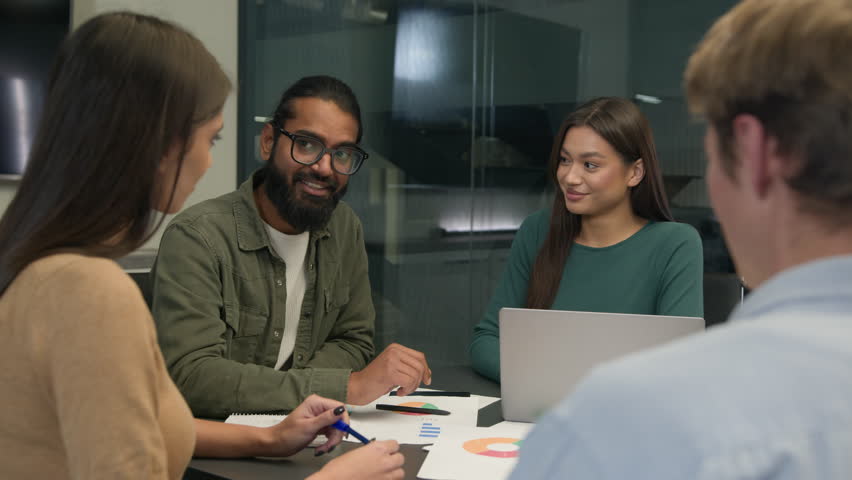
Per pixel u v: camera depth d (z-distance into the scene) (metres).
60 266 0.83
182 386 1.54
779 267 0.47
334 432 1.29
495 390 1.74
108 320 0.80
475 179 3.47
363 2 3.70
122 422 0.79
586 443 0.40
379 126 3.71
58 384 0.80
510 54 3.37
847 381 0.39
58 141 0.86
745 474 0.36
